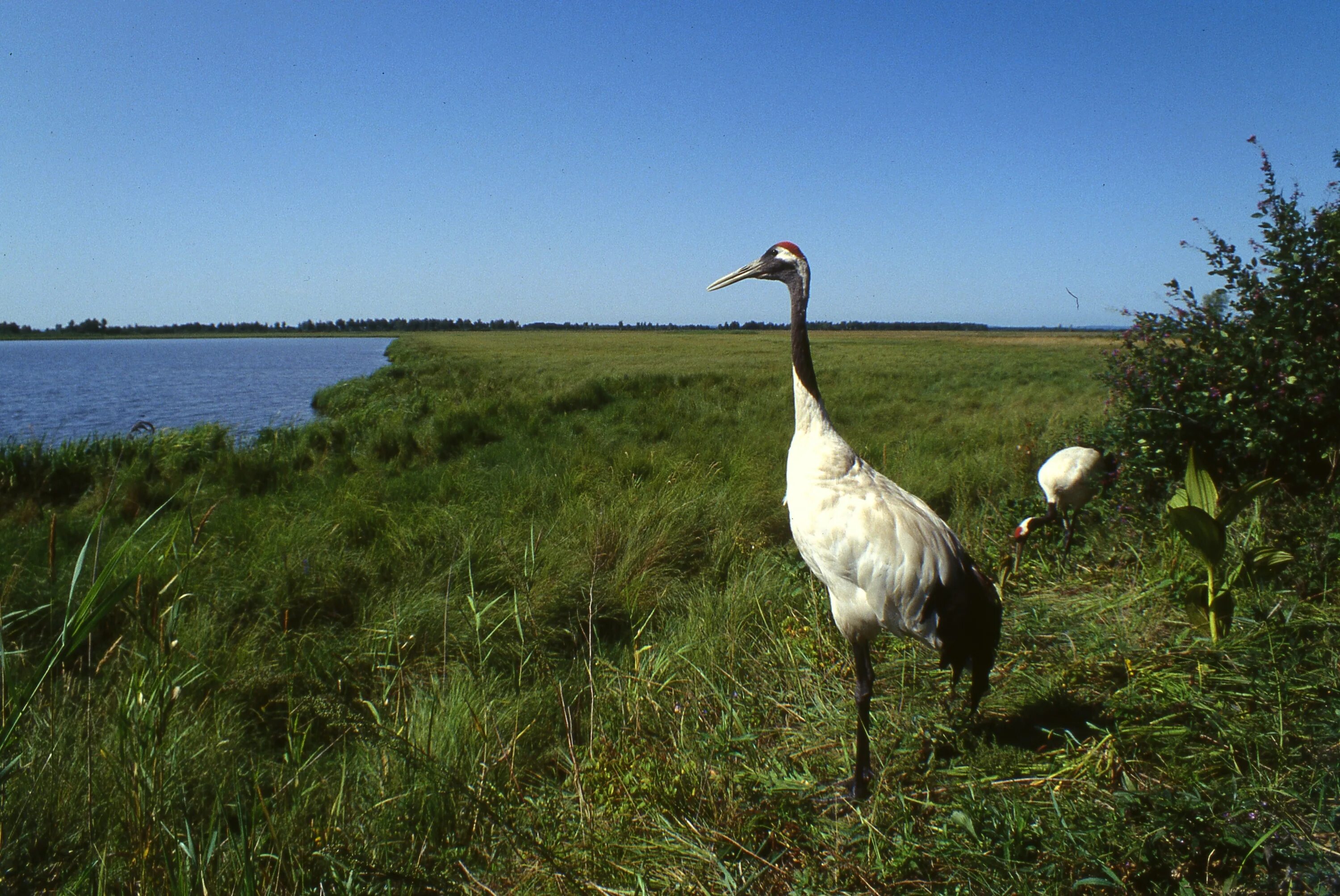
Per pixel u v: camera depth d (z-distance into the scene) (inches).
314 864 102.3
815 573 127.6
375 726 118.0
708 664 151.2
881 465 320.5
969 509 261.1
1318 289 175.3
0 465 321.1
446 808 110.3
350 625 185.0
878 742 123.9
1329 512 161.3
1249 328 186.1
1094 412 450.6
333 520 237.3
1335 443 177.3
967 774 112.3
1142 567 174.9
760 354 1678.2
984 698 133.3
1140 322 202.5
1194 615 137.6
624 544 220.1
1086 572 186.4
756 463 313.1
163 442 377.7
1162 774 105.2
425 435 423.2
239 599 184.7
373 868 93.7
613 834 104.6
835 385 725.9
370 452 394.9
